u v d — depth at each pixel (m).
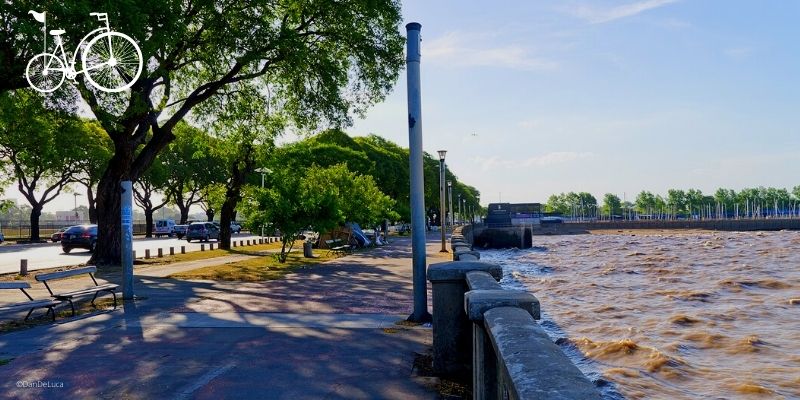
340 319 10.68
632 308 20.52
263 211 25.25
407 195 78.00
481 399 4.18
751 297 23.55
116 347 8.48
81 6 15.63
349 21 24.42
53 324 10.45
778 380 11.88
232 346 8.48
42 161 46.38
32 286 16.83
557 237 97.25
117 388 6.38
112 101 20.84
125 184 13.38
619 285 27.47
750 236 85.31
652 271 34.84
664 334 16.06
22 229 77.62
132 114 22.06
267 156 34.12
